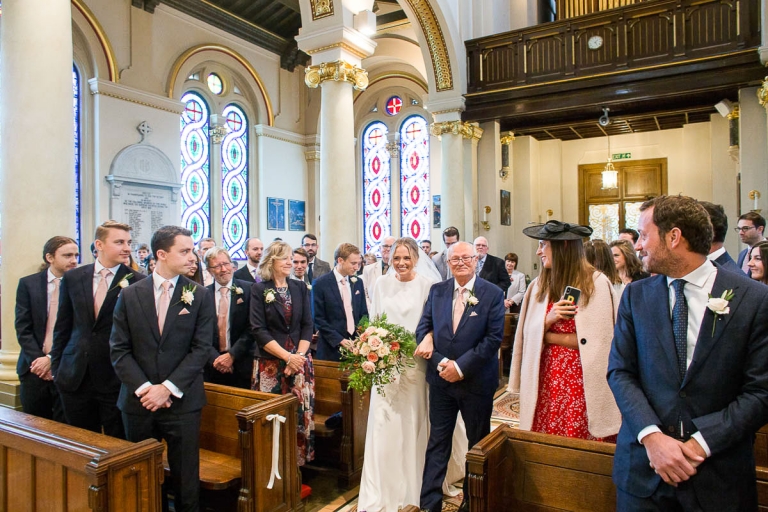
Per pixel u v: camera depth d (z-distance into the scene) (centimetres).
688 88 821
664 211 186
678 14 841
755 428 165
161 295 303
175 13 1254
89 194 1086
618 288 341
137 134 1160
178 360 296
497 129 1040
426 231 1551
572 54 927
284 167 1548
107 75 1112
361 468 423
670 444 170
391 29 1421
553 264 284
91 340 325
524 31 970
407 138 1589
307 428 396
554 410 278
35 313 369
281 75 1547
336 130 708
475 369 322
